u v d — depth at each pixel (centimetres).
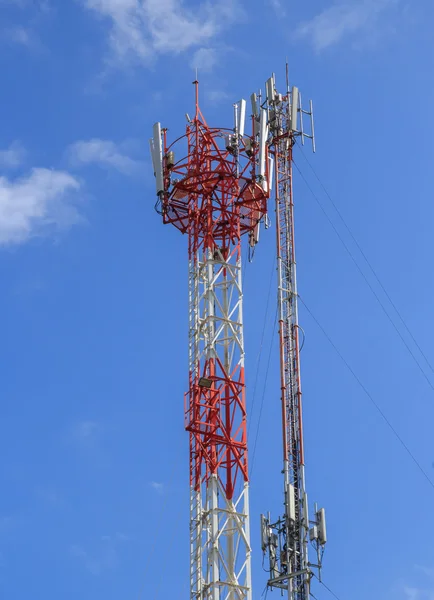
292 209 12750
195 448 10875
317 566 11175
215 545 10431
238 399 11012
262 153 11800
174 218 11950
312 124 13212
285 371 12050
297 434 11750
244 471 10775
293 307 12338
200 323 11350
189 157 11919
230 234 11700
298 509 11438
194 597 10400
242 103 11981
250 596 10294
